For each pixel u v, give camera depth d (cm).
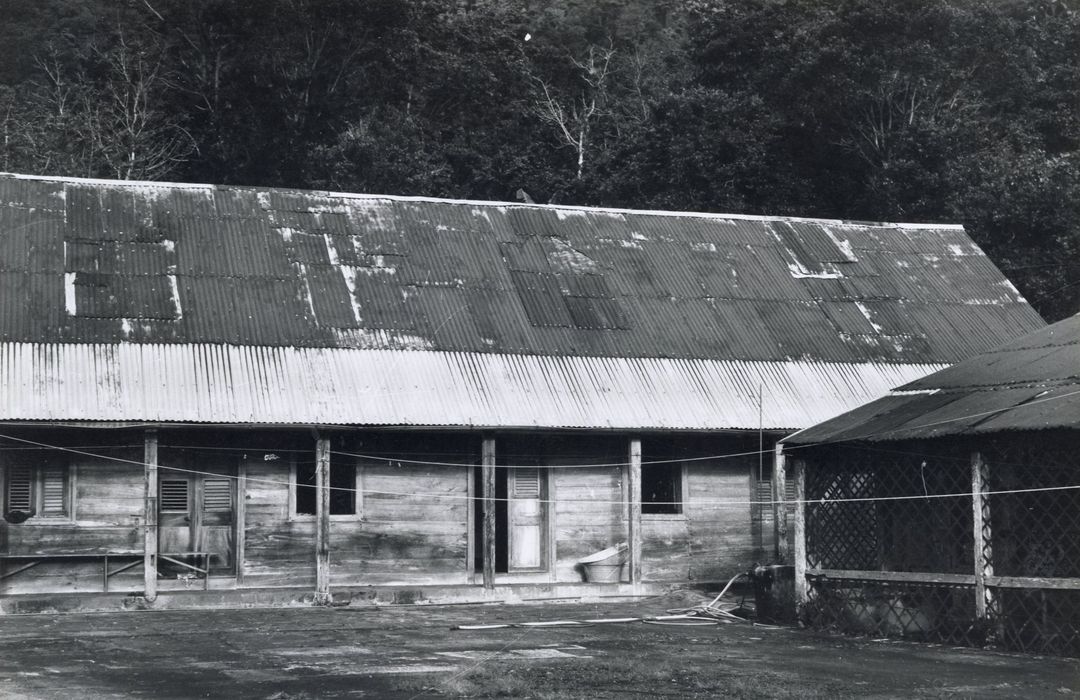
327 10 5719
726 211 4769
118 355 2269
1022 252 4469
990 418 1730
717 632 1942
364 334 2483
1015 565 1783
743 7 5531
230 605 2242
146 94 5434
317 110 5709
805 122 5103
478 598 2377
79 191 2683
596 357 2583
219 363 2314
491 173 5362
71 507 2256
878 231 3272
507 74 6184
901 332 2878
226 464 2361
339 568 2386
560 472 2559
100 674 1422
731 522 2630
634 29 6956
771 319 2830
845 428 2002
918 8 5169
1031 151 4906
